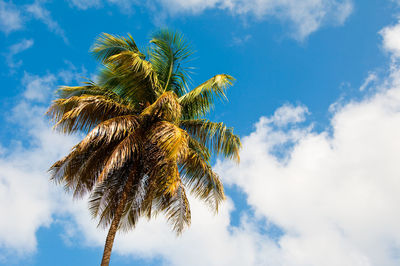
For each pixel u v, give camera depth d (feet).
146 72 37.68
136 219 41.88
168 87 43.70
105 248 33.27
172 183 32.42
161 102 33.01
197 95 40.86
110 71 42.55
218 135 41.98
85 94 41.32
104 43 40.60
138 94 41.24
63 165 37.17
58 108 38.73
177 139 32.01
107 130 33.14
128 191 36.91
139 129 37.63
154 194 37.86
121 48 40.98
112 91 41.47
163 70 43.68
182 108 41.22
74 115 35.17
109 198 41.04
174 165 33.68
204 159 40.55
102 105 38.45
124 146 33.91
